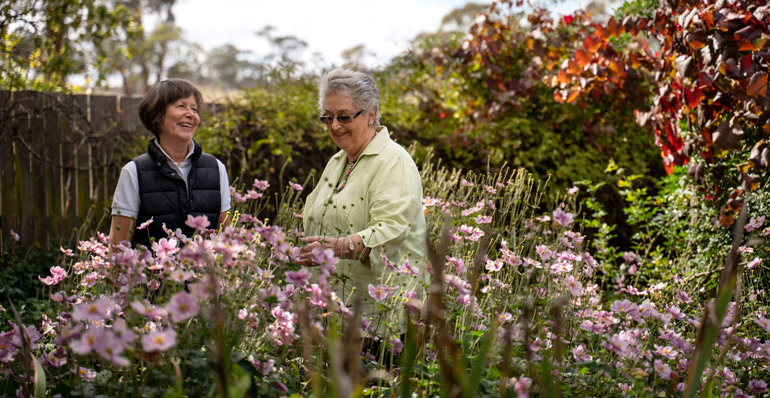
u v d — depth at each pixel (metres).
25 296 4.39
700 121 3.56
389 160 2.41
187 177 2.68
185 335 1.69
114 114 5.50
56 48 5.85
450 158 5.91
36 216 5.28
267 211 5.63
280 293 1.75
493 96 5.95
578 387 1.99
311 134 5.79
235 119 5.58
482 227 3.06
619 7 5.15
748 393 2.28
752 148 3.36
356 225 2.42
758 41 2.99
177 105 2.58
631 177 4.66
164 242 1.84
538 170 5.88
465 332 2.06
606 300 3.67
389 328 2.01
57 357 1.81
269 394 1.63
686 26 3.37
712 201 3.75
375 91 2.48
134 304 1.50
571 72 4.73
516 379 1.73
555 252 2.59
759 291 3.00
